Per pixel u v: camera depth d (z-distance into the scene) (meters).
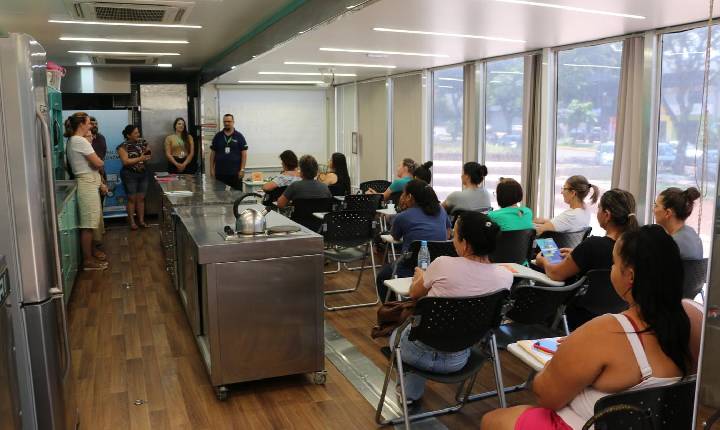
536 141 6.64
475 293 2.61
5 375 1.88
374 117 10.27
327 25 4.77
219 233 3.54
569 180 4.32
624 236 1.78
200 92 10.93
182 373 3.68
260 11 5.60
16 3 4.91
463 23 4.77
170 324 4.59
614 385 1.70
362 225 4.95
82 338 4.30
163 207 6.44
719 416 1.44
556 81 6.41
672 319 1.69
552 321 3.07
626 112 5.43
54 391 2.51
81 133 6.11
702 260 3.23
